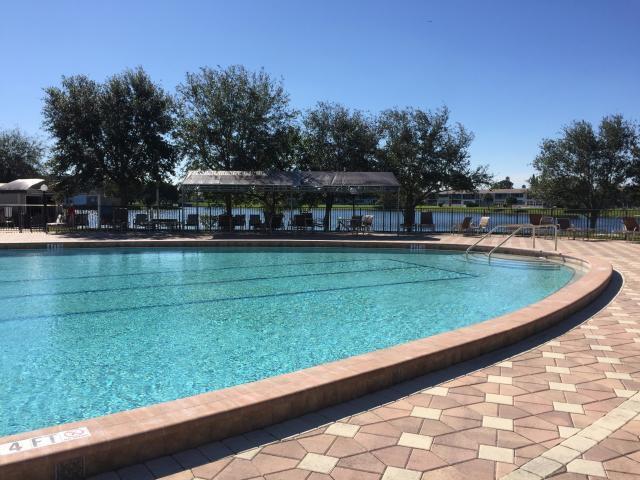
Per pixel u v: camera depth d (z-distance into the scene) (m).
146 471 2.93
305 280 11.92
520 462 3.02
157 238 18.97
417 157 25.20
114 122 22.31
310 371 4.13
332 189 21.72
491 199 69.25
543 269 13.58
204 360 6.16
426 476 2.88
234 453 3.15
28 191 26.08
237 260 15.32
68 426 3.09
